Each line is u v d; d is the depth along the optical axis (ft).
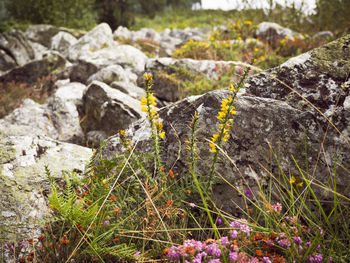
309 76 7.31
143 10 81.05
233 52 22.22
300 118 6.72
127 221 6.04
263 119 6.79
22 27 50.34
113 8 55.93
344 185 6.20
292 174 6.48
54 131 14.52
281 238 5.29
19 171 7.48
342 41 7.72
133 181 6.75
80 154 8.92
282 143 6.63
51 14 51.96
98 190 5.90
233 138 6.81
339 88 6.90
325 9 31.60
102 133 13.56
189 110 7.41
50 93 22.72
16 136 8.64
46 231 6.07
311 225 5.77
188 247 4.78
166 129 7.47
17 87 24.11
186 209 6.35
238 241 5.20
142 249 5.59
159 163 6.60
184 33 40.27
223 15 32.17
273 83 7.52
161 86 16.60
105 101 13.43
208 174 6.55
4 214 6.46
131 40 33.22
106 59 22.31
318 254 4.96
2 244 5.91
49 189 7.28
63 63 26.91
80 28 52.85
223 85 15.88
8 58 33.04
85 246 5.47
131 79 18.49
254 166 6.66
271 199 6.51
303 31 31.04
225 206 6.57
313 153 6.48
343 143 6.34
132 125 8.21
